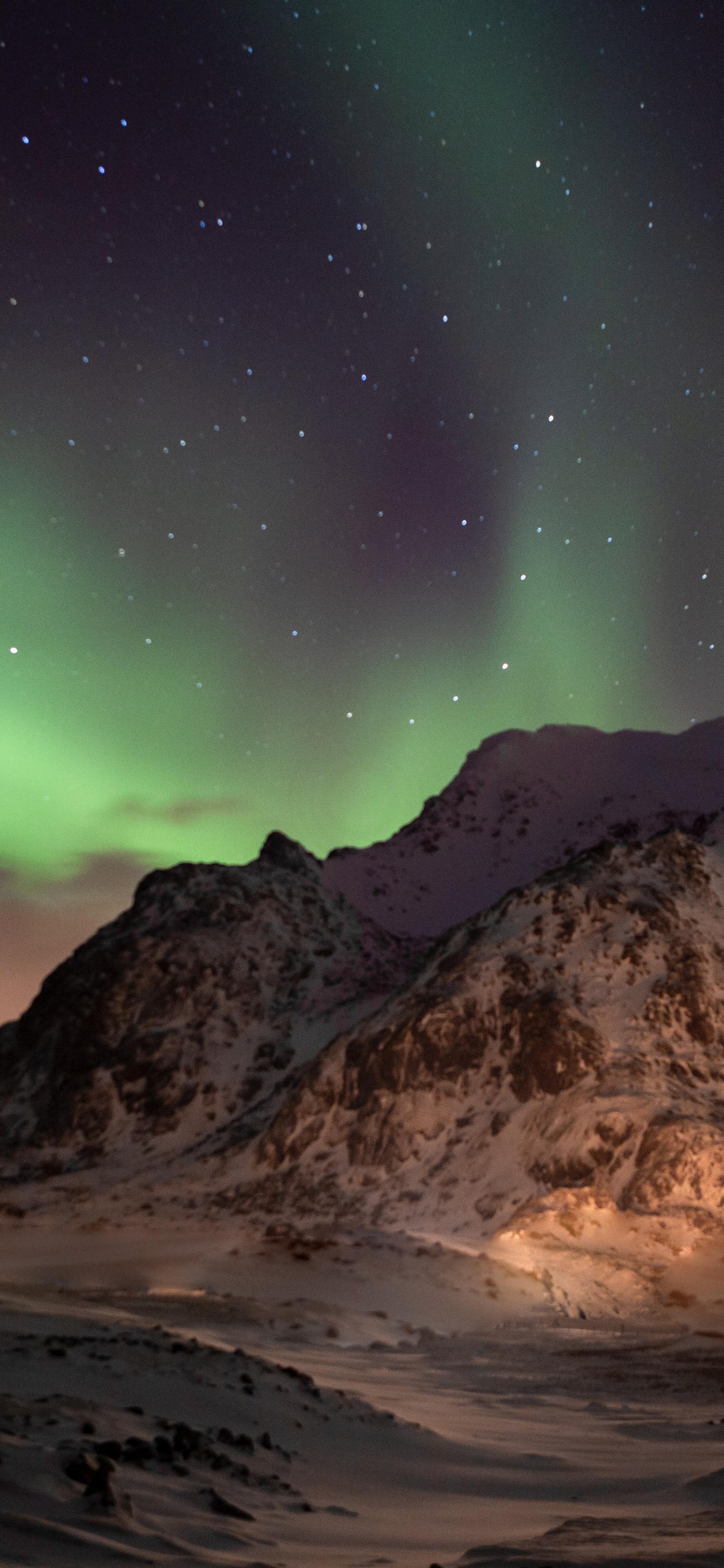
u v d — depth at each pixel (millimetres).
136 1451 7301
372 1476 9125
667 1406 17516
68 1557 4715
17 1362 10914
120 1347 12625
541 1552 5199
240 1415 10492
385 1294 34125
